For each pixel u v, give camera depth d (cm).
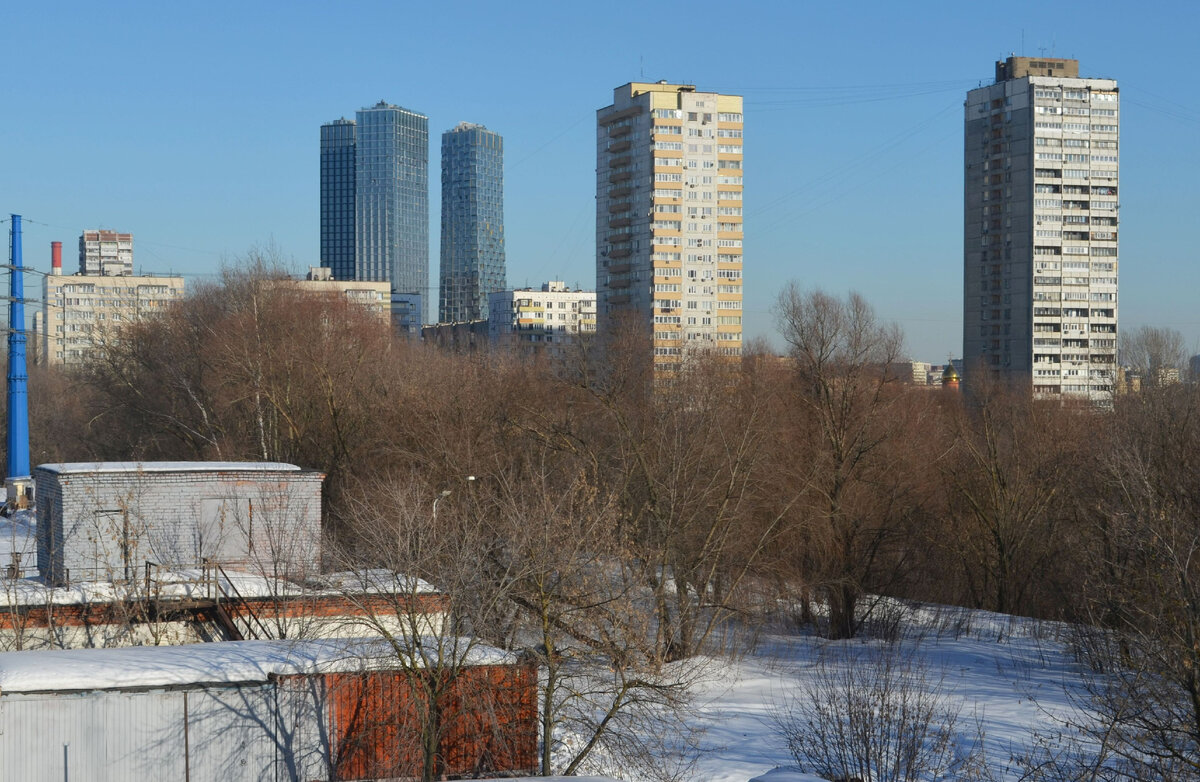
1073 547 4219
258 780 2025
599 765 2264
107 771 1953
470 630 2312
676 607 3534
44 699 1931
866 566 4428
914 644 4128
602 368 4619
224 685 2019
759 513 4041
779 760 2478
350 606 2417
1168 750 2003
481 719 2128
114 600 2678
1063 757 2438
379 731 2080
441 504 3102
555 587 2462
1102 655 2866
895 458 4569
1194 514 3064
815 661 3675
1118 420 4531
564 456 3838
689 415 3953
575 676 2277
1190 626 1902
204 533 3189
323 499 4775
